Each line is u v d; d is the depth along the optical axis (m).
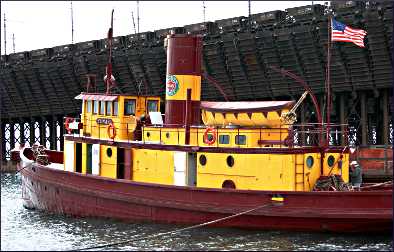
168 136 23.98
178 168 23.22
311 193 20.73
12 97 59.19
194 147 22.77
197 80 24.56
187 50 24.44
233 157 22.06
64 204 26.41
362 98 37.19
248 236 21.23
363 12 34.47
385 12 33.62
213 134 22.69
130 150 24.34
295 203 20.92
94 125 26.59
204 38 41.66
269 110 21.69
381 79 35.34
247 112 22.11
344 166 22.89
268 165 21.53
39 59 55.03
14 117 61.50
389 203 20.12
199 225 21.25
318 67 37.22
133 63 46.84
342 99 37.88
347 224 20.59
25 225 24.83
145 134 24.73
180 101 24.47
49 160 31.08
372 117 42.78
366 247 19.59
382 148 31.08
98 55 49.19
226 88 41.84
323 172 22.14
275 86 39.53
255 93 40.81
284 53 38.12
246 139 22.14
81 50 51.84
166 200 22.81
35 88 56.38
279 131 21.98
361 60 35.47
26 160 29.33
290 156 21.31
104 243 21.16
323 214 20.59
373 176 30.42
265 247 19.80
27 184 29.19
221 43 40.56
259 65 39.59
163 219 23.11
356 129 41.25
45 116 58.69
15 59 58.06
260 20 39.25
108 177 24.45
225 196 21.81
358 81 36.19
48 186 27.28
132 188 23.67
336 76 36.75
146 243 20.78
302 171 21.52
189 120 23.50
